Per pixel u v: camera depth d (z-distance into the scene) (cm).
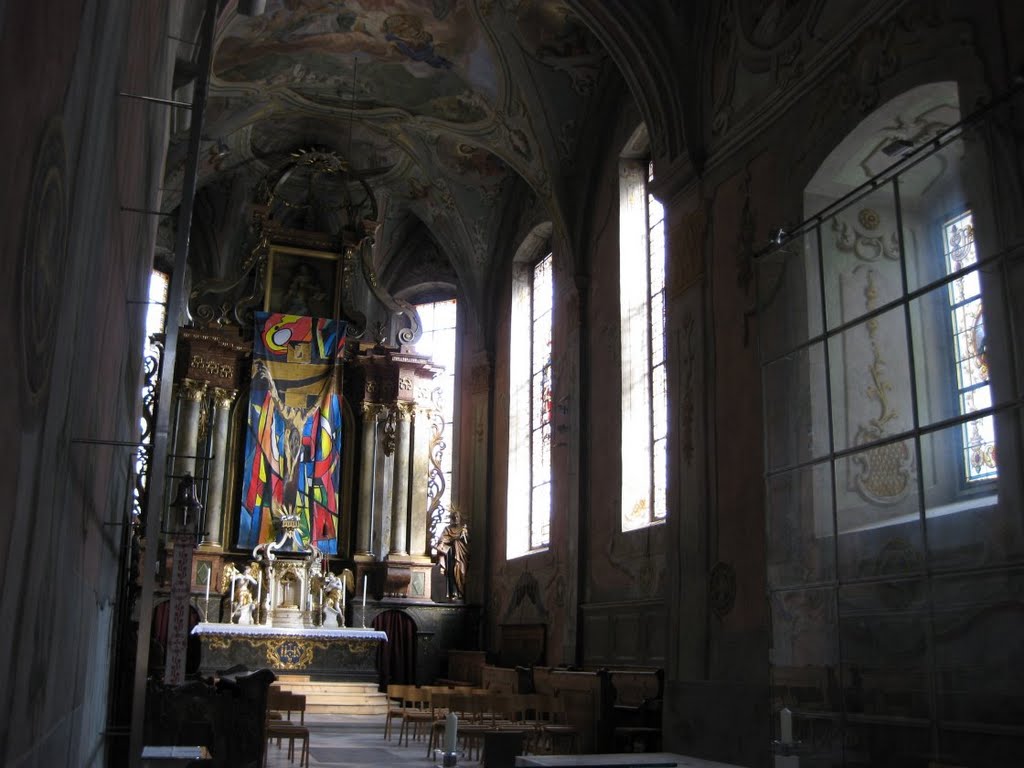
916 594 717
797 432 898
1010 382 644
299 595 1992
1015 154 655
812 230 908
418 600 2080
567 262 1731
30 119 126
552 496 1744
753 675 923
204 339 2086
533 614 1788
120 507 657
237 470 2084
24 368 136
